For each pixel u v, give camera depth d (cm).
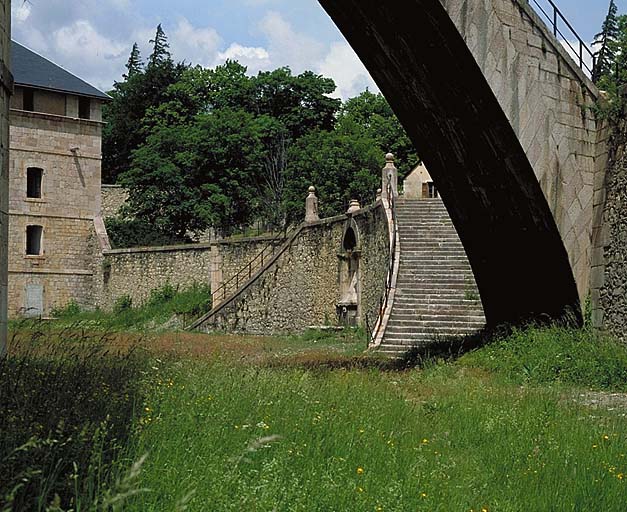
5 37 1013
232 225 5384
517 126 1761
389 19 1622
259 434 744
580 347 1731
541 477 738
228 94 6638
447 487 662
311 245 3506
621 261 1802
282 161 5350
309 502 555
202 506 520
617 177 1833
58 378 837
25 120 4775
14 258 4725
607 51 2317
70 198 4912
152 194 5266
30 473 486
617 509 666
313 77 6675
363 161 5228
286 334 3512
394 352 2284
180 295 4191
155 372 1049
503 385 1505
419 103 1830
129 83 7012
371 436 830
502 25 1716
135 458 587
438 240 2892
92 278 4919
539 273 2031
